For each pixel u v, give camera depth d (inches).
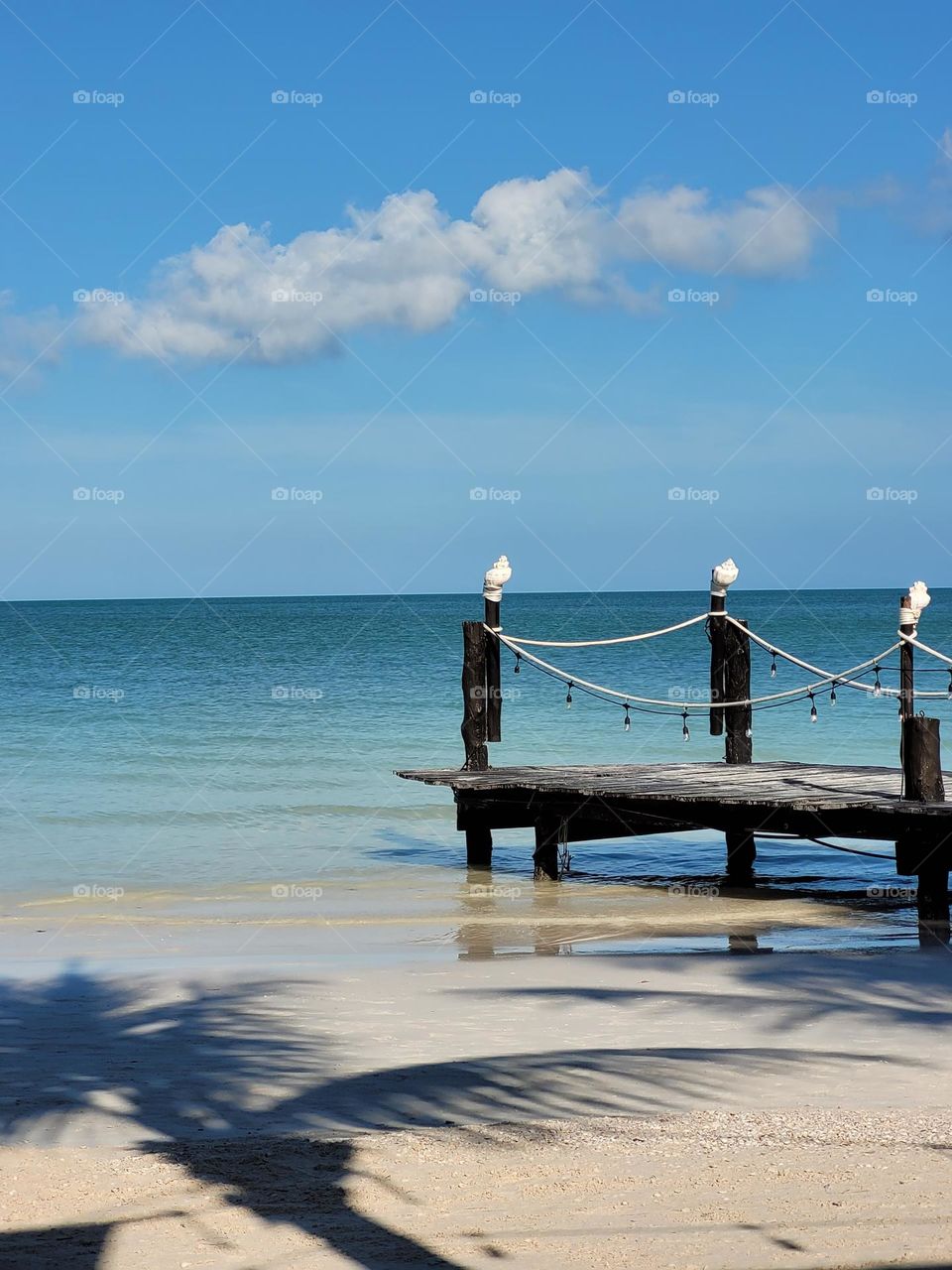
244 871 624.7
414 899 551.2
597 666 1983.3
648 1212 179.0
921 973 390.3
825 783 574.2
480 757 641.6
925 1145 212.1
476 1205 183.8
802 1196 185.2
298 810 825.5
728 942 456.4
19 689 1674.5
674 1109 243.8
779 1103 248.7
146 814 804.6
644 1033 315.3
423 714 1375.5
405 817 805.9
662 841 725.9
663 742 1154.0
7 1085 264.7
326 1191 190.9
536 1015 335.6
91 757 1063.6
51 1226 176.6
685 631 3004.4
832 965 403.5
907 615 577.0
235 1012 339.6
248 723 1296.8
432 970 397.4
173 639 2785.4
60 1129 231.3
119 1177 198.8
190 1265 161.9
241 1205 185.0
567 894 563.2
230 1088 261.4
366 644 2556.6
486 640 643.5
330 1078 270.7
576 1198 186.1
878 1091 258.2
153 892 569.0
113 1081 267.7
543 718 1333.7
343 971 395.9
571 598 7135.8
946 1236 167.6
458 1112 242.2
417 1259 163.0
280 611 4963.1
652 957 417.7
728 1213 177.9
